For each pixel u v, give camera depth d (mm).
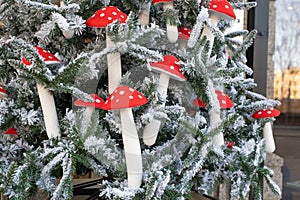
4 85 1408
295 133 2938
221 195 2035
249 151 1438
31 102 1392
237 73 1410
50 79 1288
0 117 1353
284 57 2977
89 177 1812
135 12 1417
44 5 1318
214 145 1406
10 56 1407
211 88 1367
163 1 1367
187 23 1486
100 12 1314
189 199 1362
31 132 1426
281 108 2957
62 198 1304
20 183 1286
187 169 1378
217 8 1390
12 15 1414
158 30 1307
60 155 1281
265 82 2803
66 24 1275
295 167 2906
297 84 2947
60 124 1373
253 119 1569
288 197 2844
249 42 1588
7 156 1390
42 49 1345
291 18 2977
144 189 1290
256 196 1442
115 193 1252
